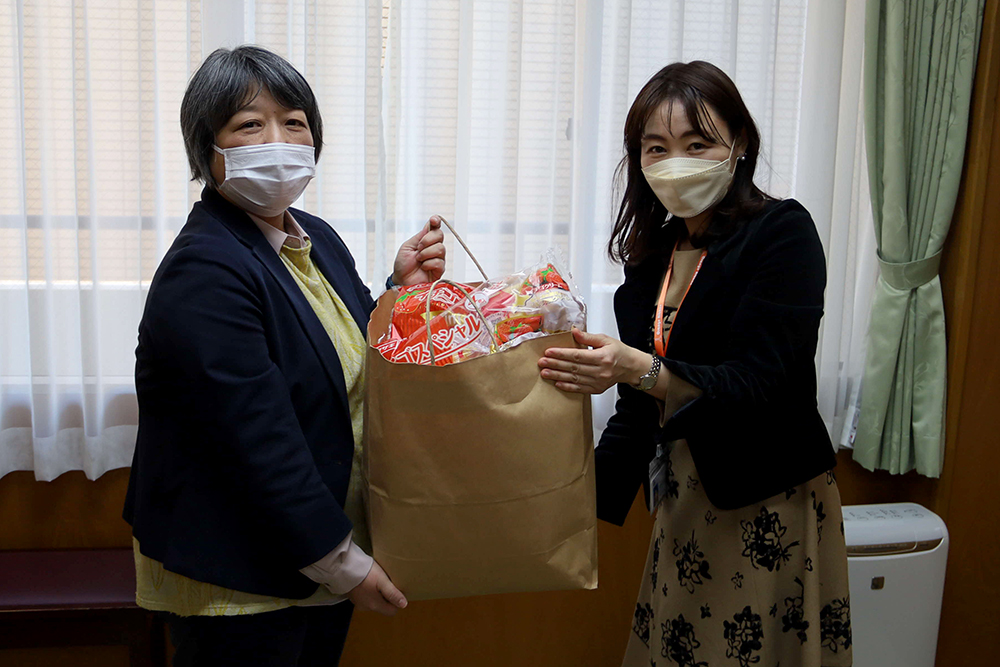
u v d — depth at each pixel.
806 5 2.08
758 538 1.40
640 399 1.56
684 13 2.00
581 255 2.04
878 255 2.17
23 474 1.96
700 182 1.34
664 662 1.52
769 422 1.38
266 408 1.15
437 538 1.18
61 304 1.89
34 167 1.79
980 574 2.29
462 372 1.12
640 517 2.20
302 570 1.19
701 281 1.37
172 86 1.86
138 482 1.27
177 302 1.14
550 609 2.21
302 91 1.24
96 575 1.83
